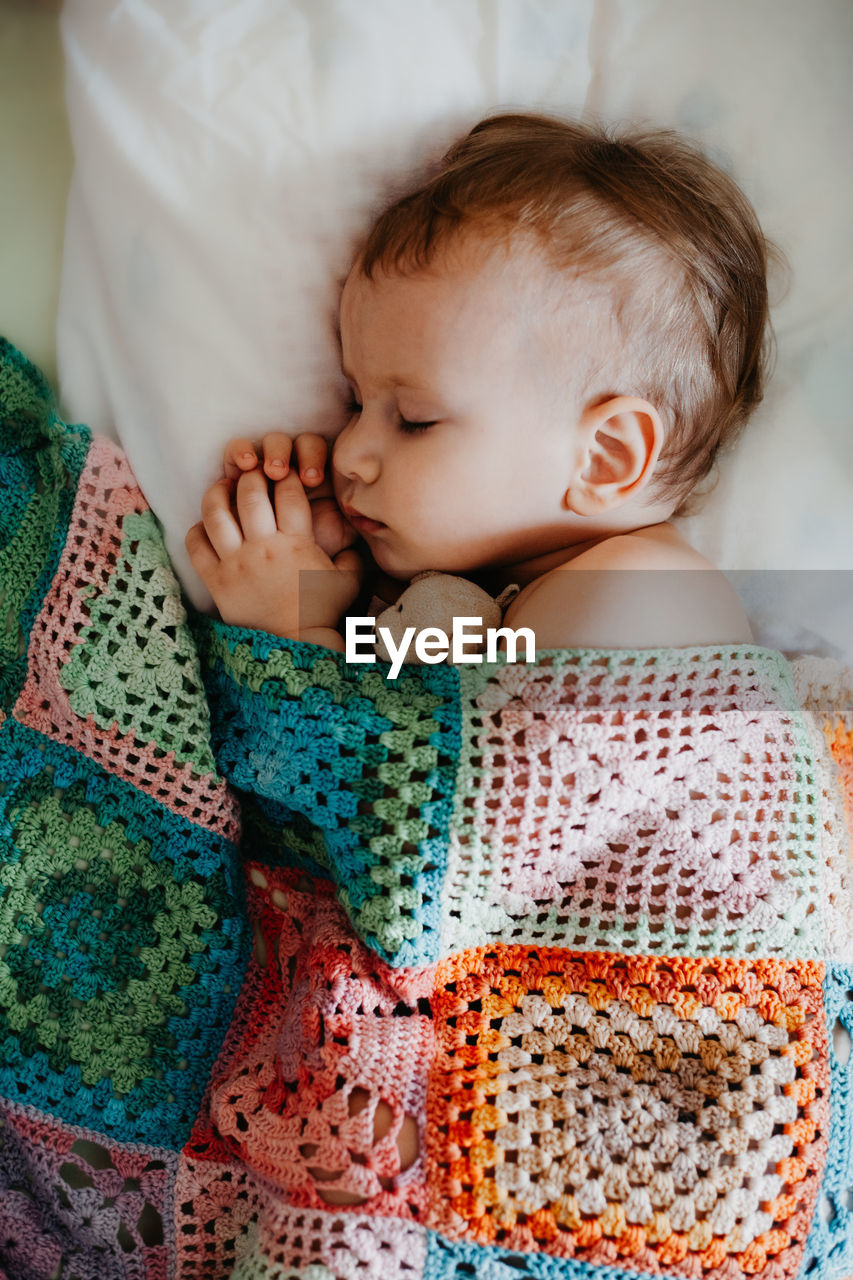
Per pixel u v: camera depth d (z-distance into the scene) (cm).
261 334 85
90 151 84
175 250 84
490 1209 65
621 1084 70
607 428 82
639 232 81
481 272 78
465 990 75
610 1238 65
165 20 83
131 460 87
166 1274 78
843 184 91
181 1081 80
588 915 75
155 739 81
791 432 93
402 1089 69
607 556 81
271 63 83
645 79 89
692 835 75
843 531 93
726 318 86
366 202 84
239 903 84
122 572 83
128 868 82
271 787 78
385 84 84
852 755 86
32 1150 78
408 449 81
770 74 89
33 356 90
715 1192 66
